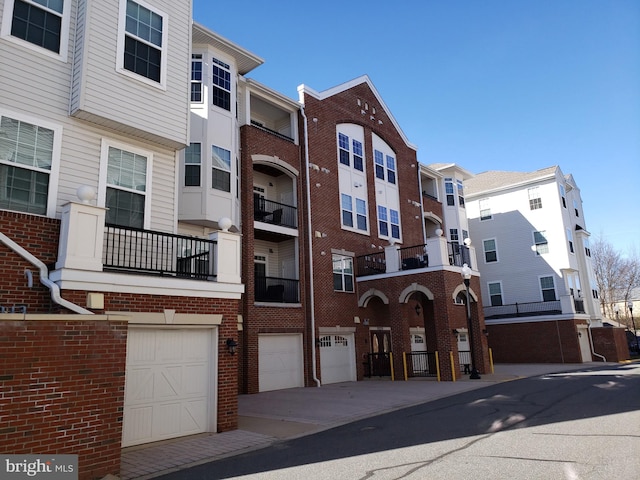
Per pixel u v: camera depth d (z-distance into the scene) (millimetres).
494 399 12789
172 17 11555
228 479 6289
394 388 16781
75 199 9375
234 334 9945
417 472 6121
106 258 8688
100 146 9984
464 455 6879
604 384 15297
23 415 5910
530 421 9305
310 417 11133
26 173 8844
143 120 10430
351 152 24266
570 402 11547
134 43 10641
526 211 35062
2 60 8898
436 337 19328
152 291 8719
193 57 16516
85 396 6480
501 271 35375
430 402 13125
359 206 23906
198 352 9445
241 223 17953
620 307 54844
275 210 19812
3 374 5824
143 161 10703
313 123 22016
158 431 8562
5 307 7609
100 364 6703
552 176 34031
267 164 19812
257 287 19297
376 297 22750
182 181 15320
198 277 10828
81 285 7855
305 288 19953
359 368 21250
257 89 19688
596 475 5625
